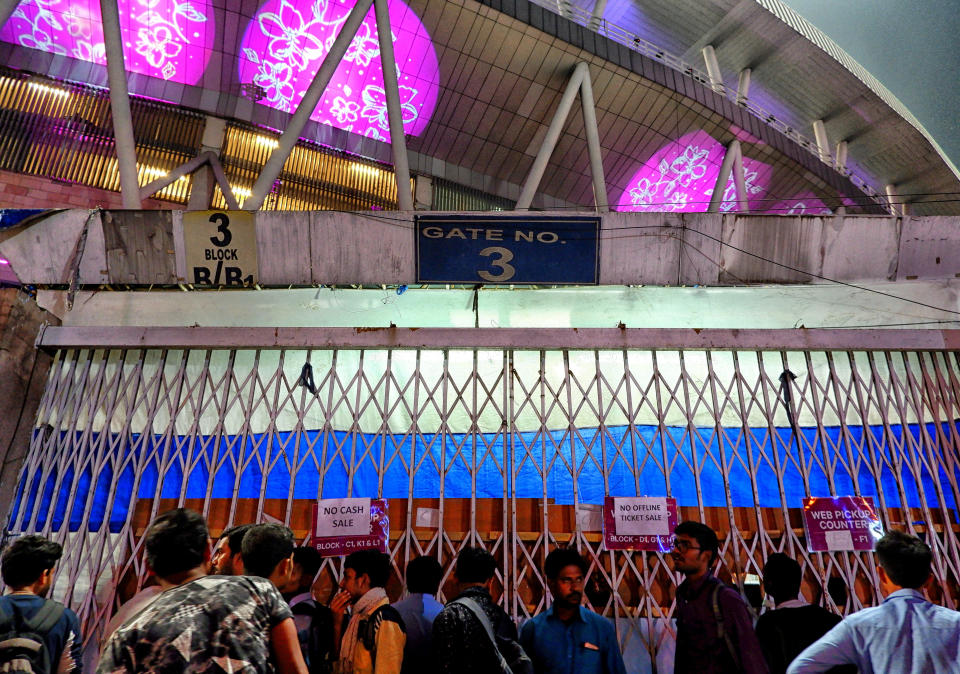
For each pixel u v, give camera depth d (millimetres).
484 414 5453
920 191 21797
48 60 14078
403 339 5418
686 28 18234
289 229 5617
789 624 3320
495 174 17625
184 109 15055
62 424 5332
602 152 16641
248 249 5625
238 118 15336
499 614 3266
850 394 5379
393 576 4836
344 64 15148
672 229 5664
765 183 18016
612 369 5602
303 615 3434
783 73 19031
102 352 5547
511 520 5035
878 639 2418
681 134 16188
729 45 18484
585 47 13812
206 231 5578
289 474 5203
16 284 5957
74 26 14047
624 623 4688
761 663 2988
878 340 5383
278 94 15688
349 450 5277
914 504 5133
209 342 5387
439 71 14969
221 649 2090
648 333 5426
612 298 5898
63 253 5559
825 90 19234
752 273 5730
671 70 15055
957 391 5344
